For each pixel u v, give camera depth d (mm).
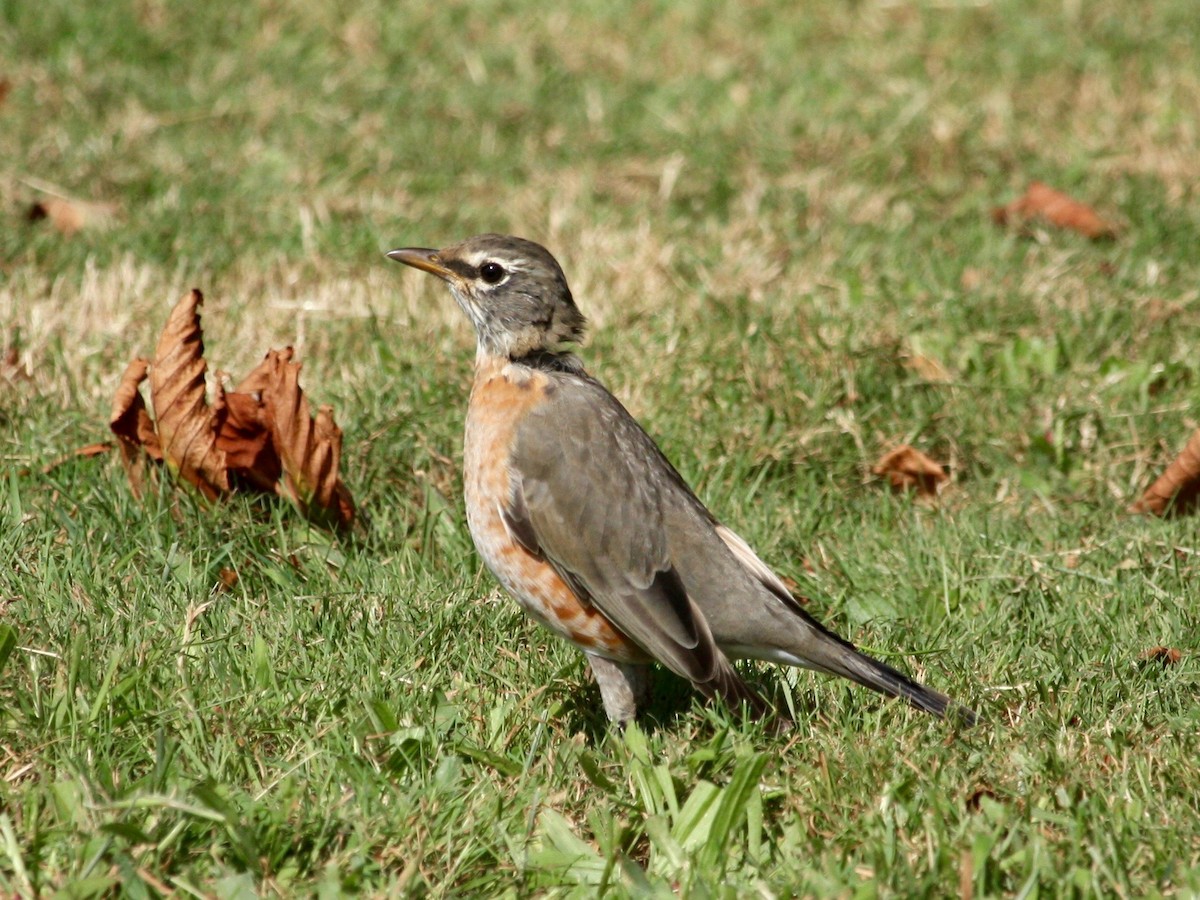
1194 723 8008
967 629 9180
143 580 8914
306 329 12805
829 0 22547
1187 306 13523
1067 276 14078
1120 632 9117
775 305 13398
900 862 6680
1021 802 7324
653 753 7898
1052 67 20453
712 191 16812
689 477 10922
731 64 20453
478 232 15531
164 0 20453
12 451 10383
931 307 13414
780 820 7277
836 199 16406
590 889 6680
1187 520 10516
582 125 18656
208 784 6789
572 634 8250
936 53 20844
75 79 18203
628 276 14148
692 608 7988
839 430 11516
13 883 6266
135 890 6234
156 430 9930
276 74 19219
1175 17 21922
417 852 6719
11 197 15117
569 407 8383
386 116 18422
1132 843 6867
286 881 6535
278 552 9578
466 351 12484
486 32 21172
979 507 10836
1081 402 11906
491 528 8344
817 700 8461
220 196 15875
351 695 7996
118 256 14023
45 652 7914
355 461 10594
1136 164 17328
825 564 10125
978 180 17141
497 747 7891
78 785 6801
